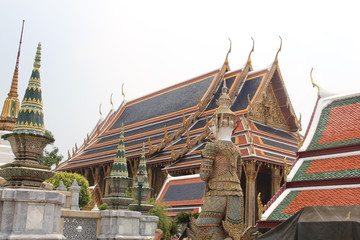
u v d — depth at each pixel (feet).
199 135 159.94
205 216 37.50
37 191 33.60
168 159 158.30
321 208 31.99
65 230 48.42
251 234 37.01
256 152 134.92
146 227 61.31
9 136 35.68
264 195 152.76
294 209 51.34
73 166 209.67
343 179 50.70
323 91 64.90
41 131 35.94
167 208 110.52
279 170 138.62
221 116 40.32
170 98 206.69
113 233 50.60
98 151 211.20
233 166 38.34
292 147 155.43
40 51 38.01
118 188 62.59
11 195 32.78
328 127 59.77
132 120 217.15
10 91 75.61
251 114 155.84
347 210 31.04
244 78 177.58
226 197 37.22
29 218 32.99
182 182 131.13
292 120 168.04
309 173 55.16
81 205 120.26
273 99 169.27
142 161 78.89
